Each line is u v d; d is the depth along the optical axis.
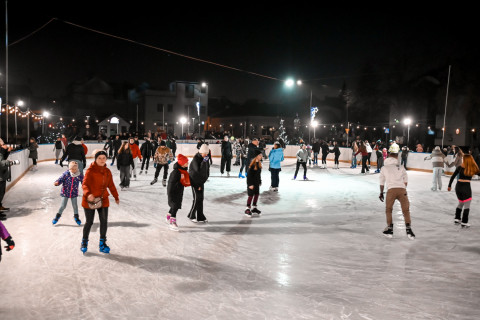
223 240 6.68
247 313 3.99
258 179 8.69
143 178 15.05
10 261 5.45
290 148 31.05
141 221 7.95
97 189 5.75
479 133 33.81
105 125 47.94
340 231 7.46
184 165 7.26
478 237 7.17
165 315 3.92
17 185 12.73
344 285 4.79
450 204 10.72
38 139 35.62
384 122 42.75
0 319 3.80
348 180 15.93
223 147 16.31
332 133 51.03
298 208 9.70
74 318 3.85
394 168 7.09
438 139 37.47
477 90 32.50
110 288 4.58
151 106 50.88
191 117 52.53
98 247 6.14
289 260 5.71
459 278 5.09
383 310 4.12
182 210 9.16
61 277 4.89
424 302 4.34
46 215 8.34
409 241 6.84
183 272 5.13
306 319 3.88
